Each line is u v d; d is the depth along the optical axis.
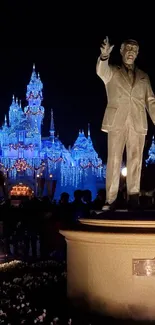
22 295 7.43
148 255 5.89
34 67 74.56
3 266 10.23
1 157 64.38
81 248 6.31
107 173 6.82
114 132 6.73
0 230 17.02
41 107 72.19
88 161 66.19
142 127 6.75
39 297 7.43
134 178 6.79
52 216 13.68
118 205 7.04
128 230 5.88
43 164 64.31
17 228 16.73
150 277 5.89
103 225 6.09
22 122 70.50
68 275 6.66
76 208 11.15
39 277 9.02
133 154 6.79
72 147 70.88
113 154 6.75
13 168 62.78
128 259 5.93
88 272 6.18
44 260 11.70
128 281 5.93
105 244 6.00
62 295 7.51
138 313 5.89
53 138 70.75
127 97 6.71
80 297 6.31
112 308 5.98
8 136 69.38
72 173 65.81
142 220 5.88
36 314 6.34
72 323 5.96
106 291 6.02
